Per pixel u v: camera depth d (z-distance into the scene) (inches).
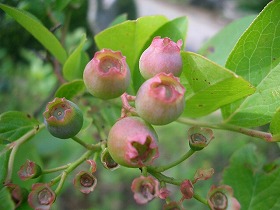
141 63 3.1
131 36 3.8
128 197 11.7
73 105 3.1
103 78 3.0
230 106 3.5
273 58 3.4
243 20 4.3
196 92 3.3
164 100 2.7
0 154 3.5
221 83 3.1
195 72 3.2
